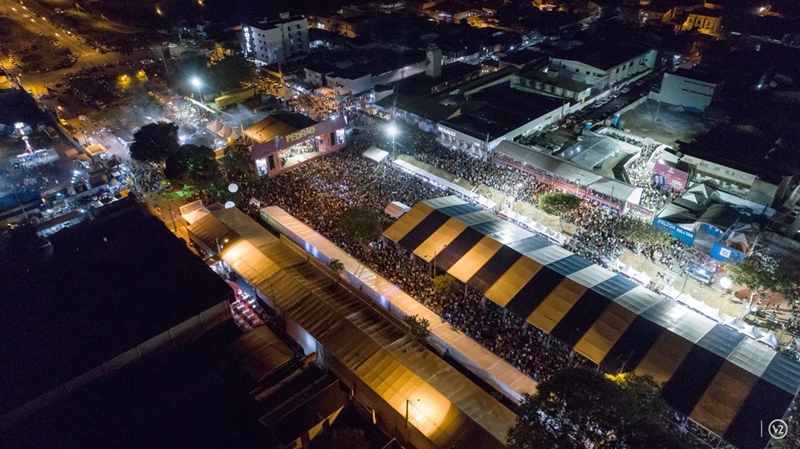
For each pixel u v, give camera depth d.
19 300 51.41
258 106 110.56
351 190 77.25
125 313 49.66
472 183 80.06
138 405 42.72
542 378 46.62
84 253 58.44
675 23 151.88
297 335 52.47
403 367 44.56
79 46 149.12
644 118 104.44
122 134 99.19
